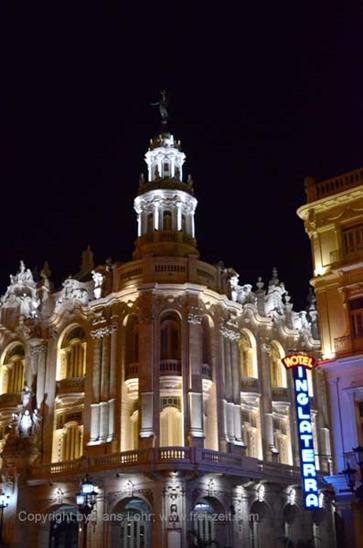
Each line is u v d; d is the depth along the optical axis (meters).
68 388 54.62
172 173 60.50
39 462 53.16
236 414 54.03
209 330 54.19
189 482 46.16
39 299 59.03
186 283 52.44
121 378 51.81
